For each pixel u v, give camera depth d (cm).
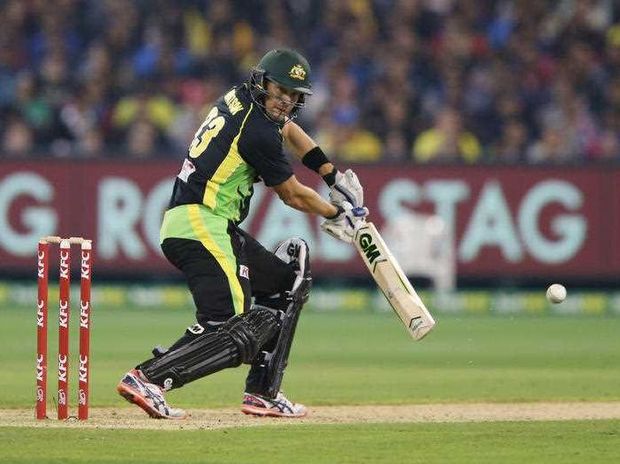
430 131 7519
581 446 2575
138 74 7675
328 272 6625
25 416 2973
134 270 6619
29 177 6562
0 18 7812
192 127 7500
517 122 7606
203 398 3469
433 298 6656
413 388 3772
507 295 6700
